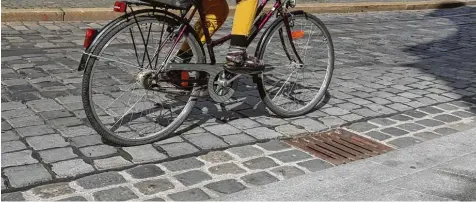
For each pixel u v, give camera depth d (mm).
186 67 3846
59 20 8266
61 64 5852
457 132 4500
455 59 7566
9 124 4082
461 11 13383
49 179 3260
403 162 3814
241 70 4043
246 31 3980
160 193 3203
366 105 5164
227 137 4117
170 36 3760
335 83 5891
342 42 8336
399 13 12328
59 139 3861
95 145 3799
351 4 11953
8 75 5332
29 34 7262
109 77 4953
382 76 6344
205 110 4684
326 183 3424
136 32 3635
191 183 3354
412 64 7113
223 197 3174
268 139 4148
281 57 4570
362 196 3262
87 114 3574
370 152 4039
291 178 3477
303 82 4812
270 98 4504
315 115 4785
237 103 4934
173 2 3637
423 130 4574
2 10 7926
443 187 3434
